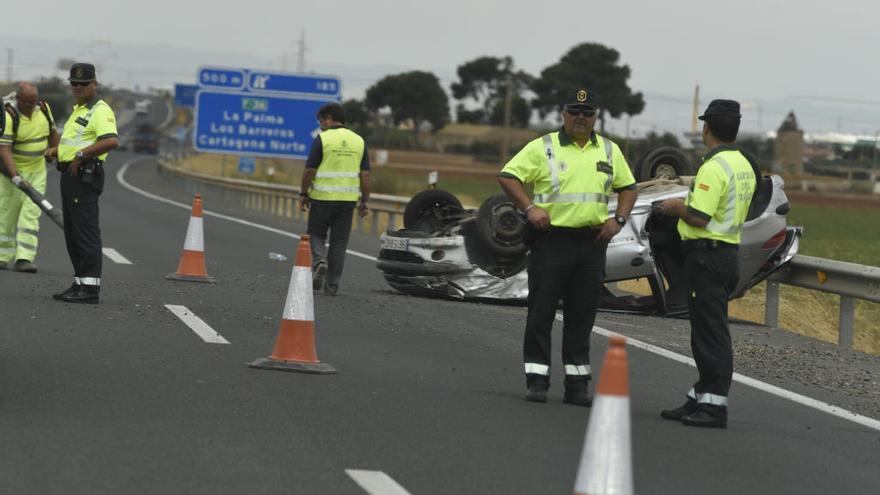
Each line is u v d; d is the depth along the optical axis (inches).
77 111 927.7
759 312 1289.4
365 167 1115.9
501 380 735.1
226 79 3004.4
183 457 501.0
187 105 5826.8
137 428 546.9
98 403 593.6
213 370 697.6
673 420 652.1
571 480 503.2
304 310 721.0
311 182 1098.7
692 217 634.2
